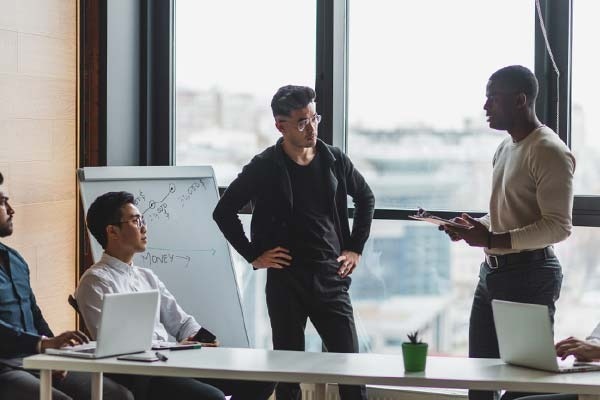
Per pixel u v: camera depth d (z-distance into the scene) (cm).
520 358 352
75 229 566
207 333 439
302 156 471
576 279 512
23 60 517
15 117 511
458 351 547
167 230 546
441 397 520
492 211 449
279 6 585
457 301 545
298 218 465
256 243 475
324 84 566
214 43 604
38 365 365
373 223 559
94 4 576
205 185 568
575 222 509
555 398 369
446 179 548
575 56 513
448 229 436
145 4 604
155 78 612
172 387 432
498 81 429
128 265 450
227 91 602
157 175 551
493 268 440
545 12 515
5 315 427
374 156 563
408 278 554
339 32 566
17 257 443
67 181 558
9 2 505
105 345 367
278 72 587
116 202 443
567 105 513
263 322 585
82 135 576
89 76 577
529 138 429
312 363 365
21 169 516
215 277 552
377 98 561
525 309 340
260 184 472
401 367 356
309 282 464
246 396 450
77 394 421
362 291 563
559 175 417
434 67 548
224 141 605
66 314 559
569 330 515
